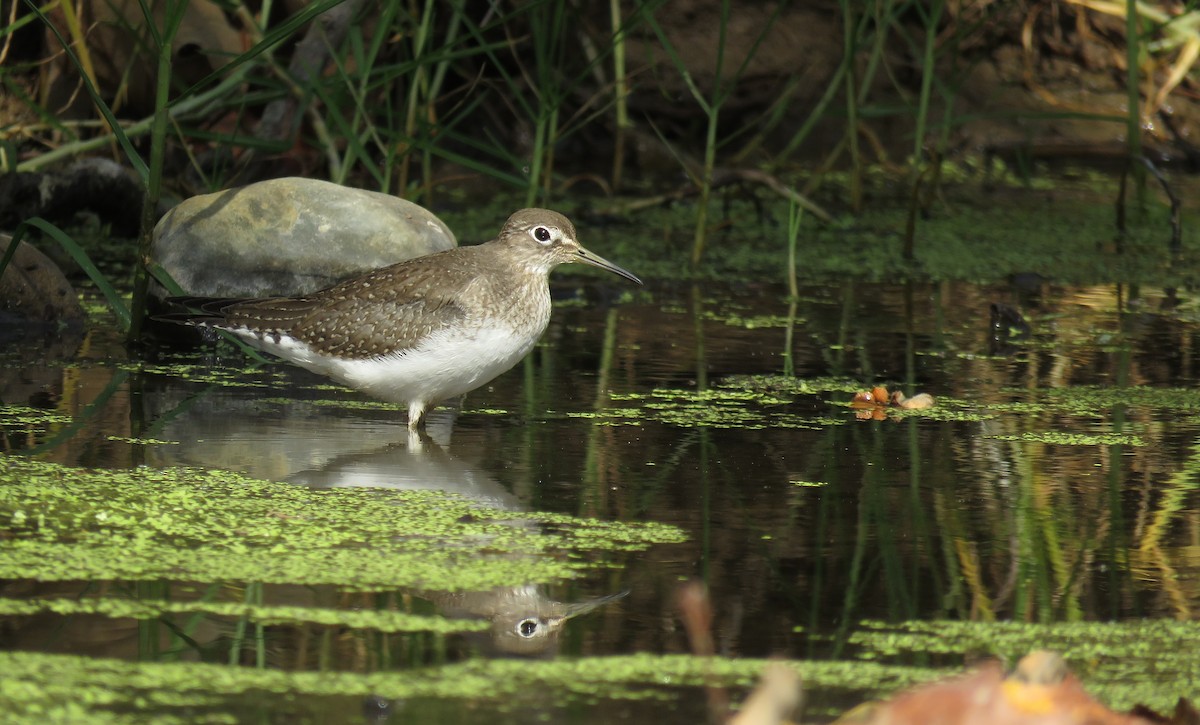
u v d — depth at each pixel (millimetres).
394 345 11078
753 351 14172
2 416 11148
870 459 10609
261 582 7980
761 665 7055
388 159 16406
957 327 15391
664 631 7449
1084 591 8094
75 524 8773
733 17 24891
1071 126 25188
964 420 11766
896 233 20688
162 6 18141
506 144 24031
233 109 20047
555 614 7645
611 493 9711
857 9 24922
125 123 18031
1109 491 9898
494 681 6828
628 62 24172
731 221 19875
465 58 23000
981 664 7094
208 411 11617
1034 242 20188
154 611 7531
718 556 8547
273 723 6348
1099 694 6738
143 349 13672
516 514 9234
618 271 11836
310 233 13859
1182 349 14469
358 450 10641
